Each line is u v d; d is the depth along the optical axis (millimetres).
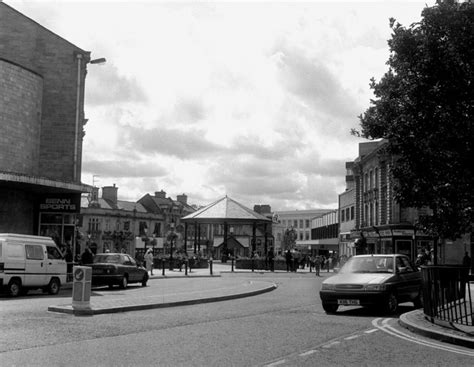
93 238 80062
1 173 22359
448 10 11234
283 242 108062
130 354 8016
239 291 20625
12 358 7543
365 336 10352
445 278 11023
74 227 28281
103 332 10125
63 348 8383
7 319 11562
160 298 16922
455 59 11086
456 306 10828
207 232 103312
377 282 13945
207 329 10891
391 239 42188
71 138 29391
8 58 29188
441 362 8016
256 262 49344
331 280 14500
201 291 20688
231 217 53781
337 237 68375
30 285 18375
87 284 13062
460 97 11180
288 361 7793
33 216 27578
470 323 11258
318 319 12953
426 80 11539
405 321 11734
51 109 29469
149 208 95125
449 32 11289
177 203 101062
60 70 29750
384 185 43812
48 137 29297
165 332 10352
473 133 10898
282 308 15516
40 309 13633
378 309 15531
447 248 39000
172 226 47750
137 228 87750
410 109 11891
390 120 12336
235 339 9680
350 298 13797
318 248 68000
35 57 29547
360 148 56125
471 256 38188
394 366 7637
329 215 73938
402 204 12648
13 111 26641
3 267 17344
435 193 11750
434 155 11430
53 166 29156
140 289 23016
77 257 28672
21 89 27172
